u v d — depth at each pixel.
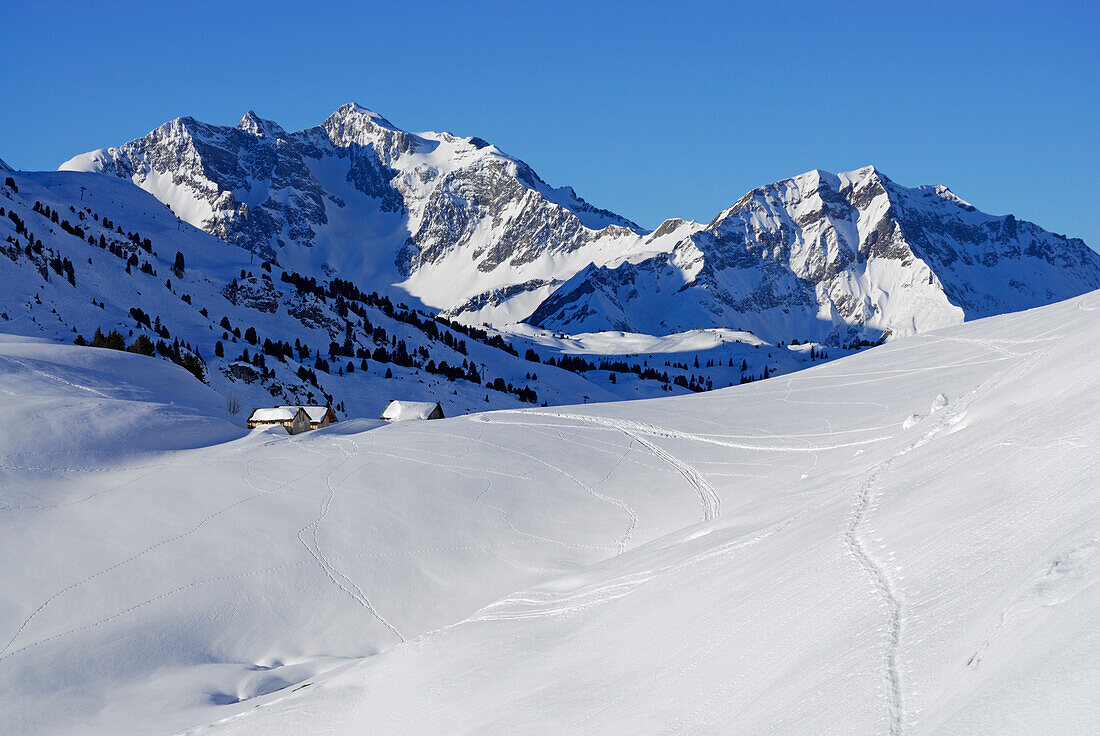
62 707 41.59
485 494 63.66
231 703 41.44
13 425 67.88
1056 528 15.57
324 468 66.62
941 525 20.25
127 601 50.25
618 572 37.59
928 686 12.34
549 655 27.89
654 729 17.05
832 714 13.08
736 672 18.20
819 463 62.50
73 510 57.72
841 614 18.00
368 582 53.44
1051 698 9.27
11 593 49.91
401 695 30.09
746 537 32.44
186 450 71.69
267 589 52.25
